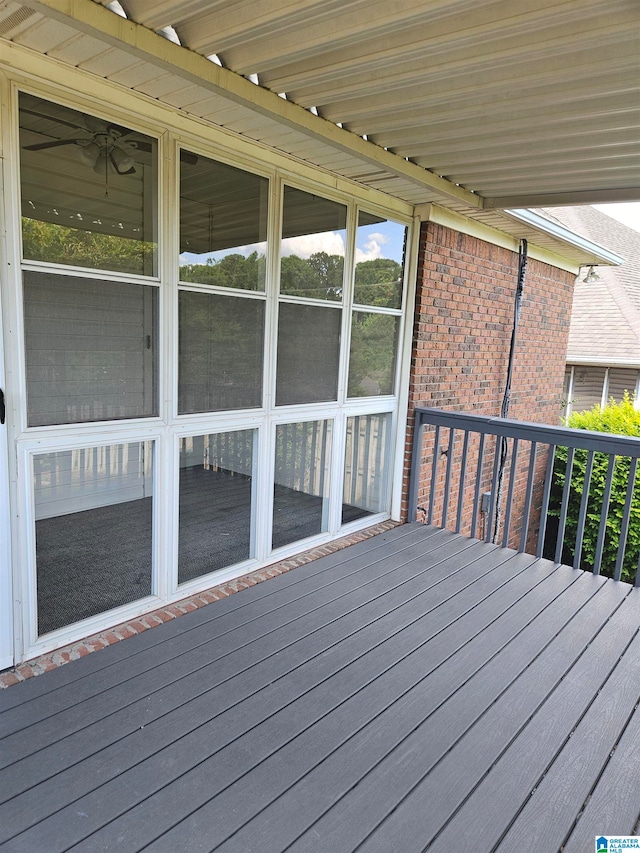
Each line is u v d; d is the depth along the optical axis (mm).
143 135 2398
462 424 4035
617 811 1678
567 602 3053
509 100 2301
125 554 2676
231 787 1699
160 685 2180
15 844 1477
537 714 2113
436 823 1606
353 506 4113
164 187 2506
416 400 4320
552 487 7301
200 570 3043
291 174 3109
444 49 1924
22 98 2021
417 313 4184
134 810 1600
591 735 2010
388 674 2328
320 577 3277
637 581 3271
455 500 5129
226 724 1975
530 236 5125
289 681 2246
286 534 3547
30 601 2307
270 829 1561
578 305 11414
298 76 2182
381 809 1646
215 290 2826
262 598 2973
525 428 3693
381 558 3607
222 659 2379
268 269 3078
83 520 2498
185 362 2748
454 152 3010
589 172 3229
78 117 2186
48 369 2236
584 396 10555
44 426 2252
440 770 1812
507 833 1584
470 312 4789
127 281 2443
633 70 2002
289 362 3330
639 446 3213
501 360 5445
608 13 1671
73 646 2424
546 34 1813
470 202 3791
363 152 2883
